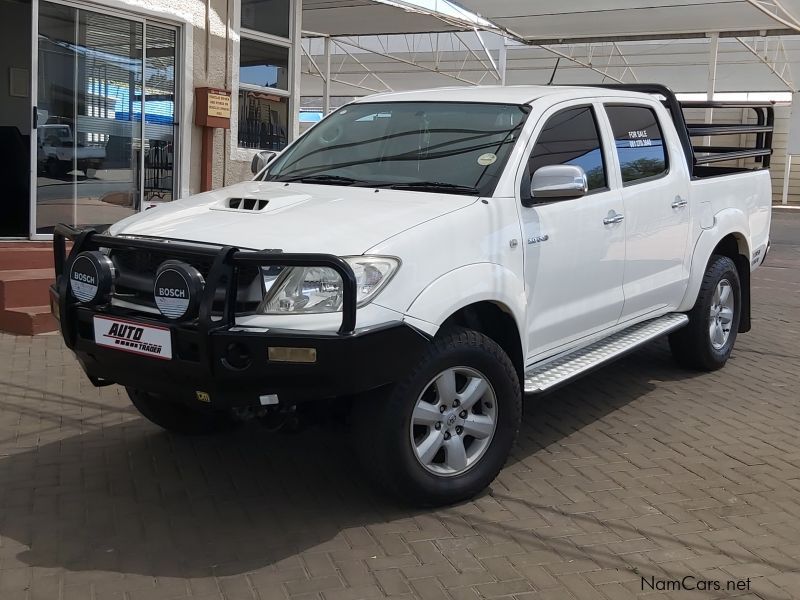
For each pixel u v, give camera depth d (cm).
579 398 618
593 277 519
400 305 382
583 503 436
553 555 380
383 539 391
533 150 482
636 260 564
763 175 757
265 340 360
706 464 493
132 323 387
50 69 838
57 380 616
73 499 429
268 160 560
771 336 846
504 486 455
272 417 402
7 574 355
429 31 1858
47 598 337
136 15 890
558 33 1925
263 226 404
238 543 386
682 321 630
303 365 360
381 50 2525
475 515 419
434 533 398
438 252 405
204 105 942
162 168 946
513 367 439
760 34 1847
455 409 418
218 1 957
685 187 622
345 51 2506
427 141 500
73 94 859
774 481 471
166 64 930
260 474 465
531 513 422
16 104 872
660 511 429
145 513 415
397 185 475
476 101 518
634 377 677
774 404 613
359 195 454
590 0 1566
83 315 407
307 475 465
